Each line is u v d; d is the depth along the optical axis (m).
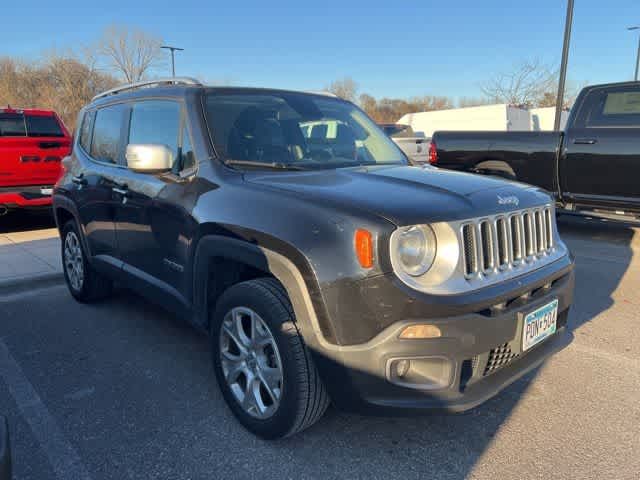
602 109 6.73
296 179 2.76
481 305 2.25
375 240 2.13
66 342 3.95
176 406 3.03
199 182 2.97
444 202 2.37
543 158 7.20
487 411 2.94
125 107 3.94
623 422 2.82
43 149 8.20
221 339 2.81
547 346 2.74
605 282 5.36
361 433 2.73
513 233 2.59
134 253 3.67
